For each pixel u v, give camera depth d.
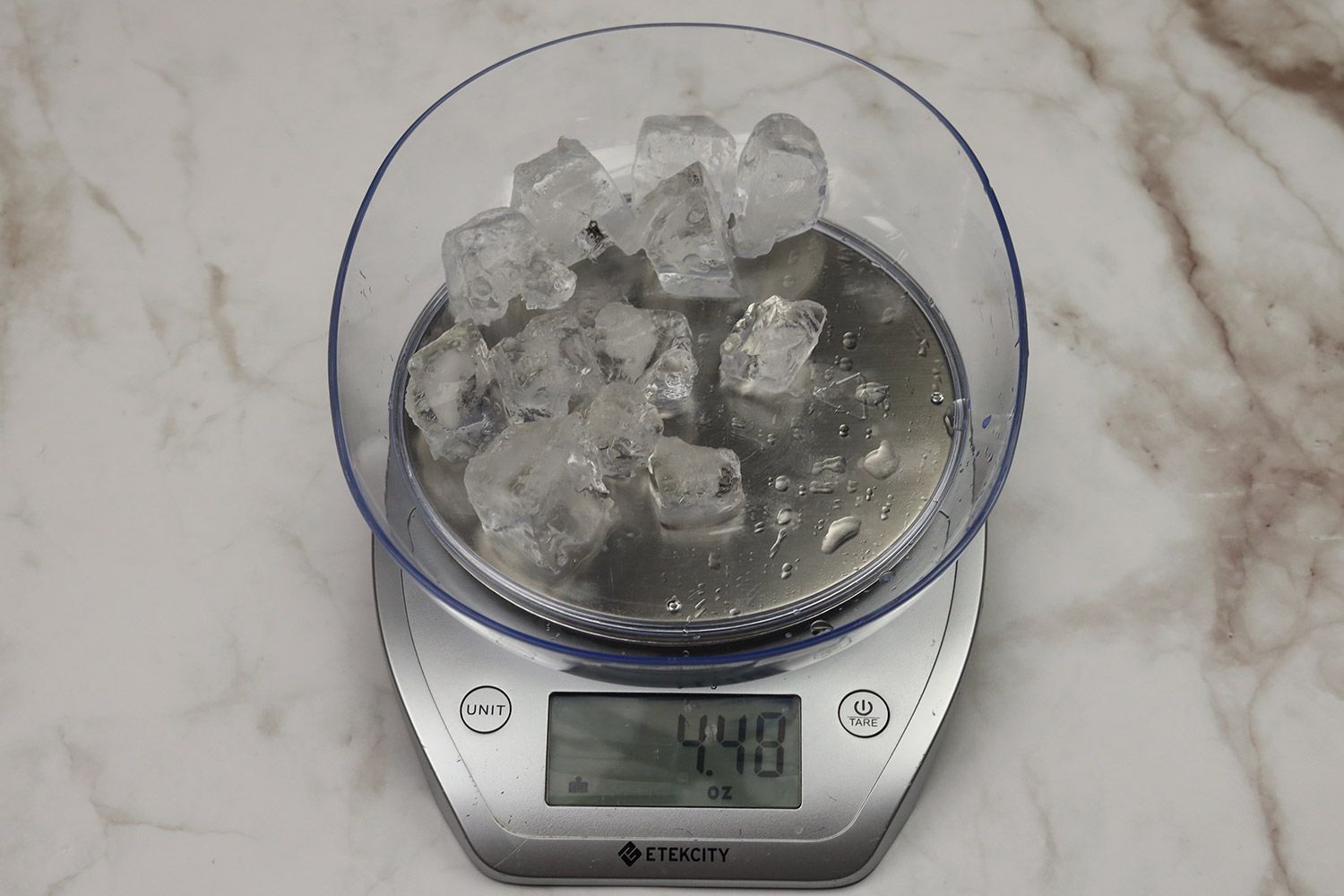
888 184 0.60
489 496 0.50
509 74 0.59
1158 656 0.56
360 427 0.53
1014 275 0.53
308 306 0.64
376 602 0.53
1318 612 0.57
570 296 0.56
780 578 0.50
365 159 0.67
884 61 0.69
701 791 0.51
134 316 0.63
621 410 0.52
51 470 0.60
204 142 0.68
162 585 0.58
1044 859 0.52
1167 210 0.65
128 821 0.54
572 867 0.50
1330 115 0.68
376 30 0.71
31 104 0.69
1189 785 0.54
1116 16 0.71
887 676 0.52
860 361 0.54
